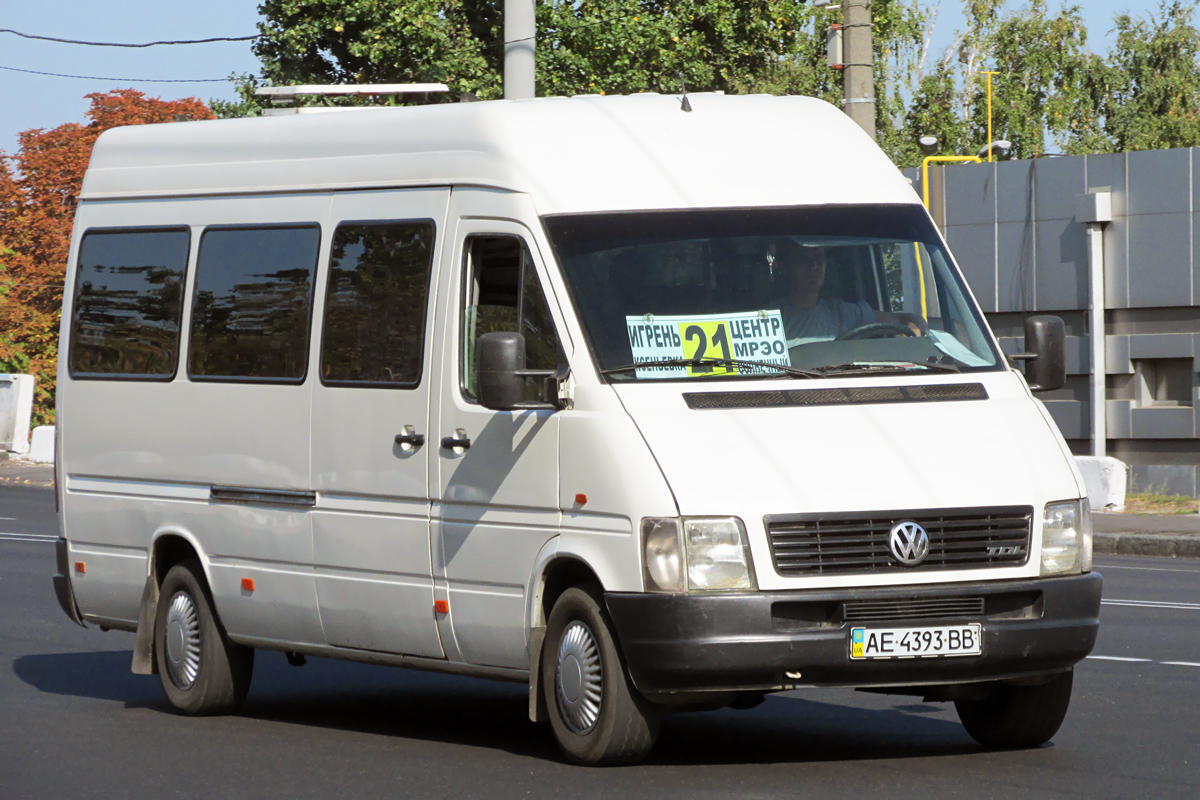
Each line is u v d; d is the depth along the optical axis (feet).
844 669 51.83
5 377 271.28
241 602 68.85
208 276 71.61
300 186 68.23
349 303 65.00
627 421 53.88
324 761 59.06
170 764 59.00
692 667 51.29
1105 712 67.82
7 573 126.11
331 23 253.03
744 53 284.41
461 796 51.96
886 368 57.31
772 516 51.72
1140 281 196.44
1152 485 195.72
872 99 147.84
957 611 52.70
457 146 62.18
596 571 53.67
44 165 407.23
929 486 53.06
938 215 213.66
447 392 60.44
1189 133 444.55
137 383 74.18
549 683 56.44
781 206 60.08
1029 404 57.21
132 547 74.43
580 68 261.65
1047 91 456.86
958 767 55.77
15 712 71.77
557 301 56.90
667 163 60.29
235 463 69.10
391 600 62.54
